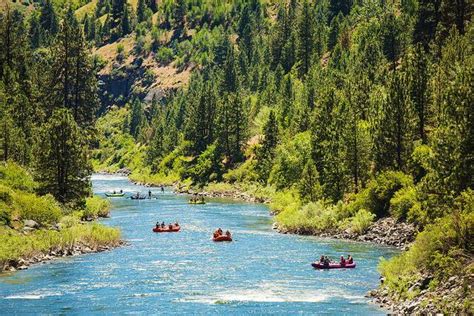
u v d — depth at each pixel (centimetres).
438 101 12100
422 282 5703
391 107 11462
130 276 7219
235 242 9769
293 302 6038
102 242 9194
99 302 6078
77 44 15175
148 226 11644
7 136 12256
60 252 8450
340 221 10825
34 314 5672
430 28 18725
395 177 10694
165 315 5628
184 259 8300
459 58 13412
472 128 7575
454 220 6019
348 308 5744
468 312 4681
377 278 7075
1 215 8900
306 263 8031
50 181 11181
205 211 14512
